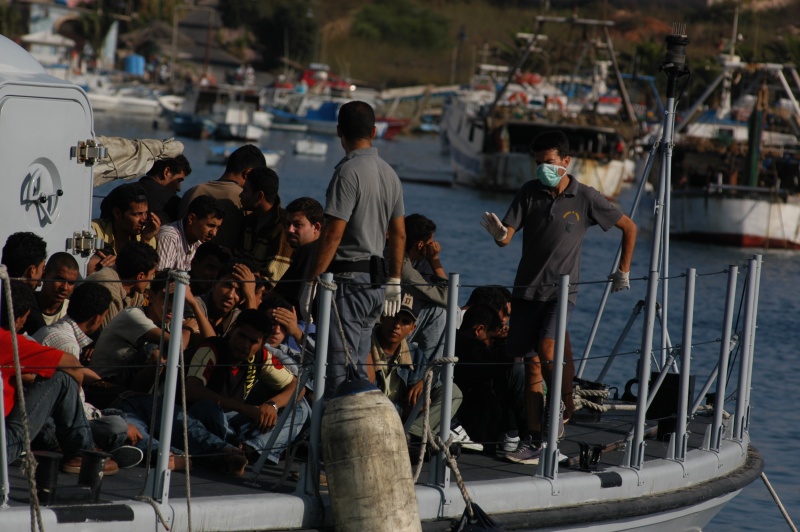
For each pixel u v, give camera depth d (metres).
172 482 13.77
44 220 16.66
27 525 11.77
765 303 60.75
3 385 12.57
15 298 13.27
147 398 14.89
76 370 13.29
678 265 78.31
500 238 16.50
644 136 128.38
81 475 12.46
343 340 14.07
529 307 16.62
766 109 93.81
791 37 139.00
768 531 22.94
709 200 90.56
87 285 14.83
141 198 18.16
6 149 15.68
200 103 188.50
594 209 16.50
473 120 135.62
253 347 15.07
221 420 14.79
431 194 122.38
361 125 14.87
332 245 14.45
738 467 18.69
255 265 17.06
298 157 157.12
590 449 15.89
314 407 13.60
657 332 48.94
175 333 12.61
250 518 13.05
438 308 17.94
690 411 18.64
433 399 16.17
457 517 14.31
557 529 14.98
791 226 90.19
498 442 15.95
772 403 35.22
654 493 16.31
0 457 12.02
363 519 13.16
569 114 132.50
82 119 17.38
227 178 20.23
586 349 21.77
